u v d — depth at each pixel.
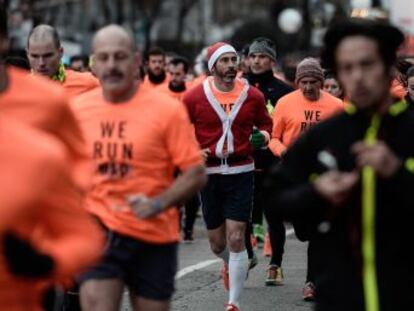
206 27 95.25
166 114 9.30
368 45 7.15
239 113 14.85
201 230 24.00
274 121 16.66
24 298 6.17
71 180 6.02
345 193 6.94
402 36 7.24
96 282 9.30
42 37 12.40
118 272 9.36
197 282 17.05
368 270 7.14
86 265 6.18
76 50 48.25
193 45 72.56
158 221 9.36
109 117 9.38
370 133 7.22
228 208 14.63
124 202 9.35
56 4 68.44
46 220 6.02
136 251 9.36
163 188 9.39
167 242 9.45
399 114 7.25
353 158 7.23
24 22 50.47
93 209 9.41
